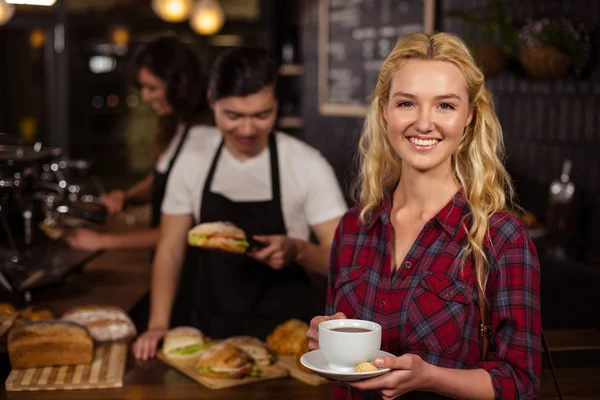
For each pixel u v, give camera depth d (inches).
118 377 74.8
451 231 51.5
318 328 49.8
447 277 50.8
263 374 75.9
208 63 263.1
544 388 58.1
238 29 266.1
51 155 114.8
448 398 51.3
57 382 73.5
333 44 227.1
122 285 112.7
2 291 97.9
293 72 253.1
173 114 116.3
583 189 135.5
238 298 91.8
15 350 76.9
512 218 50.2
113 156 268.8
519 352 47.9
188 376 76.8
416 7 189.0
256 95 85.9
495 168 51.8
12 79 271.0
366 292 53.9
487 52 142.1
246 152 91.8
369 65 211.6
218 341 86.9
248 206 92.5
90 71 261.1
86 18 255.1
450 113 49.7
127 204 148.0
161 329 92.3
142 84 117.0
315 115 240.1
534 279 48.8
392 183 57.0
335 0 225.0
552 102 141.9
